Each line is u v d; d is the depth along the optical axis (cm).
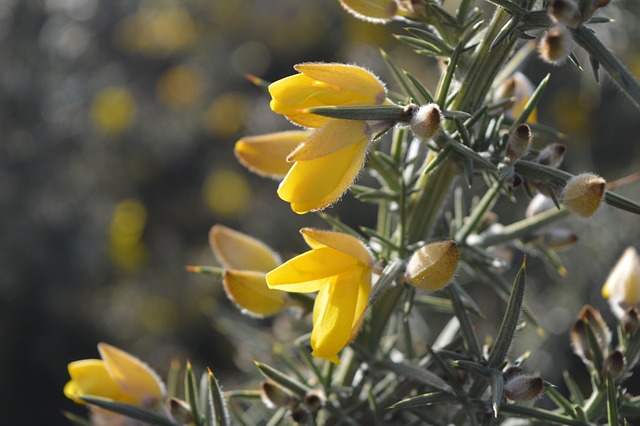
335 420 29
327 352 26
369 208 70
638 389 56
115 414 29
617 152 63
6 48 72
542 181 27
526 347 57
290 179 26
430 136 25
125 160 81
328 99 26
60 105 76
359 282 26
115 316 71
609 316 57
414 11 27
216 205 80
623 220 59
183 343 69
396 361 29
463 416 28
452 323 30
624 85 26
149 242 78
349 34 81
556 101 63
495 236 30
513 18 26
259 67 88
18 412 63
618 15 42
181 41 89
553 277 60
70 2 80
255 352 37
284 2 88
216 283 74
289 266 26
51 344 66
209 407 28
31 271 66
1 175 69
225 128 85
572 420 27
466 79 27
